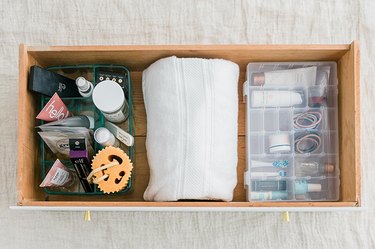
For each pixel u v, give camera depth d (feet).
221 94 3.35
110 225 3.76
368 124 3.82
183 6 3.87
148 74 3.47
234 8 3.87
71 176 3.47
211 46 3.28
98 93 3.23
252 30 3.86
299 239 3.75
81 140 3.20
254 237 3.75
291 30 3.85
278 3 3.86
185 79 3.33
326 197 3.47
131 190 3.59
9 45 3.84
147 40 3.87
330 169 3.44
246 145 3.59
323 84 3.49
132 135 3.55
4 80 3.81
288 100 3.45
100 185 3.21
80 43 3.86
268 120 3.52
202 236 3.75
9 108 3.80
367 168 3.79
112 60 3.49
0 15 3.85
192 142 3.25
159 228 3.76
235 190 3.63
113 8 3.87
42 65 3.52
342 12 3.86
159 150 3.33
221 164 3.33
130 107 3.51
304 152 3.48
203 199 3.38
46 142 3.36
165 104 3.32
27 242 3.75
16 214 3.76
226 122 3.37
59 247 3.75
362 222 3.76
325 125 3.47
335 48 3.26
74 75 3.62
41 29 3.86
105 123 3.45
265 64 3.55
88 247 3.75
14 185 3.76
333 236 3.75
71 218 3.77
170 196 3.25
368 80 3.83
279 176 3.47
